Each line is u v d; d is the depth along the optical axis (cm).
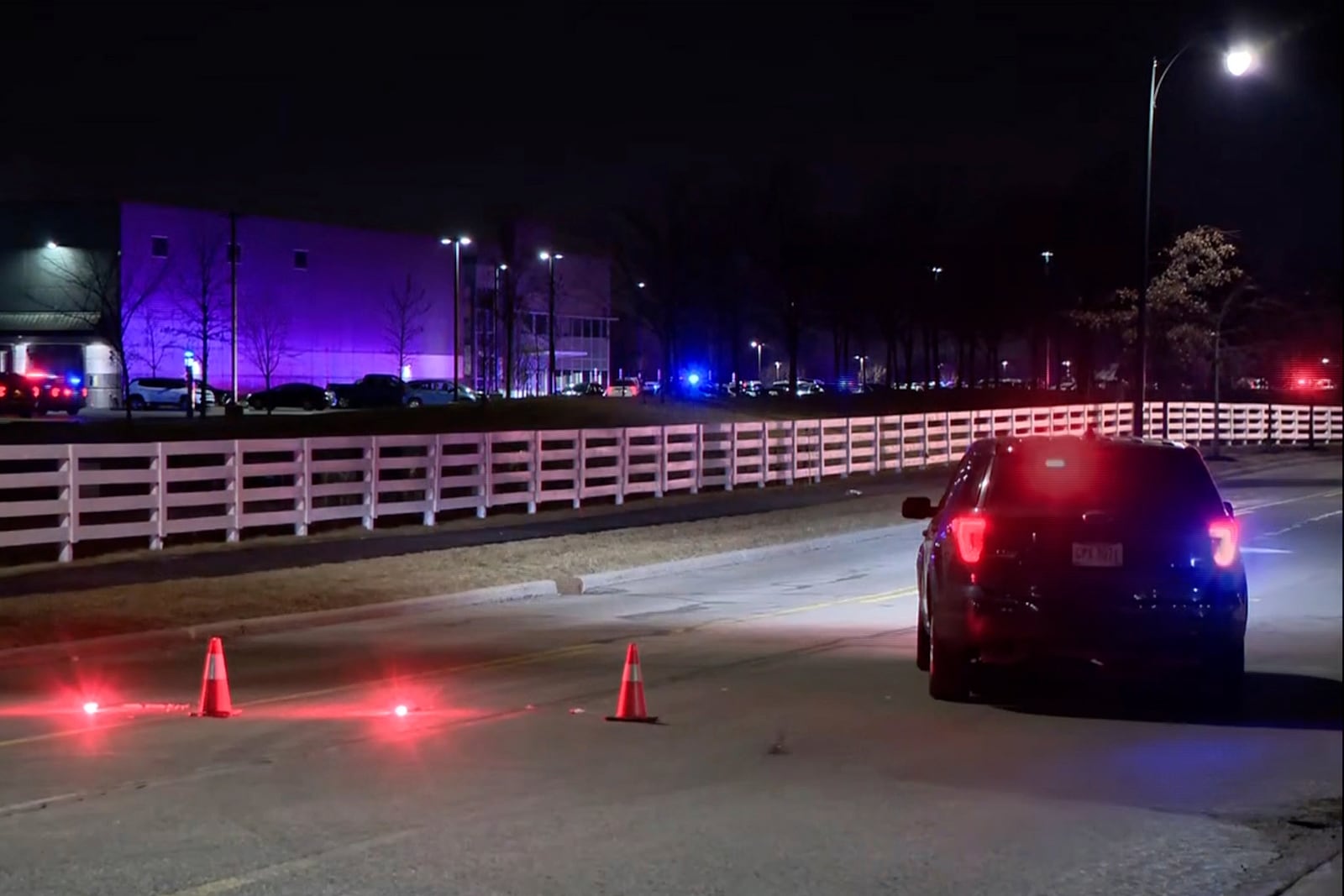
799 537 4631
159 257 12650
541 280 16388
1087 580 1872
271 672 2322
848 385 19900
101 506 3744
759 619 3009
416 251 15400
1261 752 1692
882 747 1714
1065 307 11362
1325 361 11281
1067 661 1927
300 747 1709
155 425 7225
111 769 1584
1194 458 1922
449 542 4278
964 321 13512
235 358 11850
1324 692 2097
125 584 3253
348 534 4459
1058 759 1652
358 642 2673
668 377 11862
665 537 4509
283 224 13850
